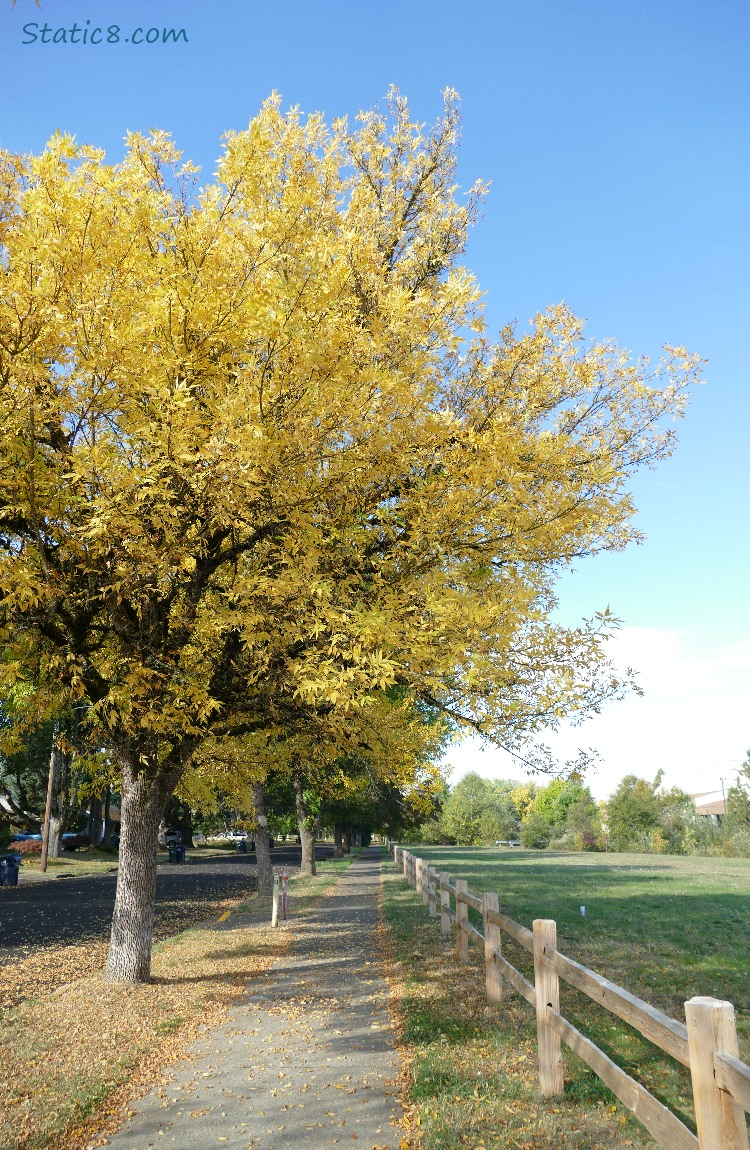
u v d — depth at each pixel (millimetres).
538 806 83375
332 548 7840
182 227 7254
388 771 11102
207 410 6996
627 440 8609
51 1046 6438
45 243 6250
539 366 8422
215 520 6785
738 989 8289
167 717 7516
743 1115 2828
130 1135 4707
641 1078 5371
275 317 6398
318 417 6957
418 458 7766
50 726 31688
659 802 53656
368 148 10727
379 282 8398
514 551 8117
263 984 9086
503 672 7230
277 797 31031
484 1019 6832
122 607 8172
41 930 14969
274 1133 4672
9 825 51156
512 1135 4418
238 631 8141
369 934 12953
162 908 18406
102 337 6641
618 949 10461
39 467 6879
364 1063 5953
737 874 26469
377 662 6359
